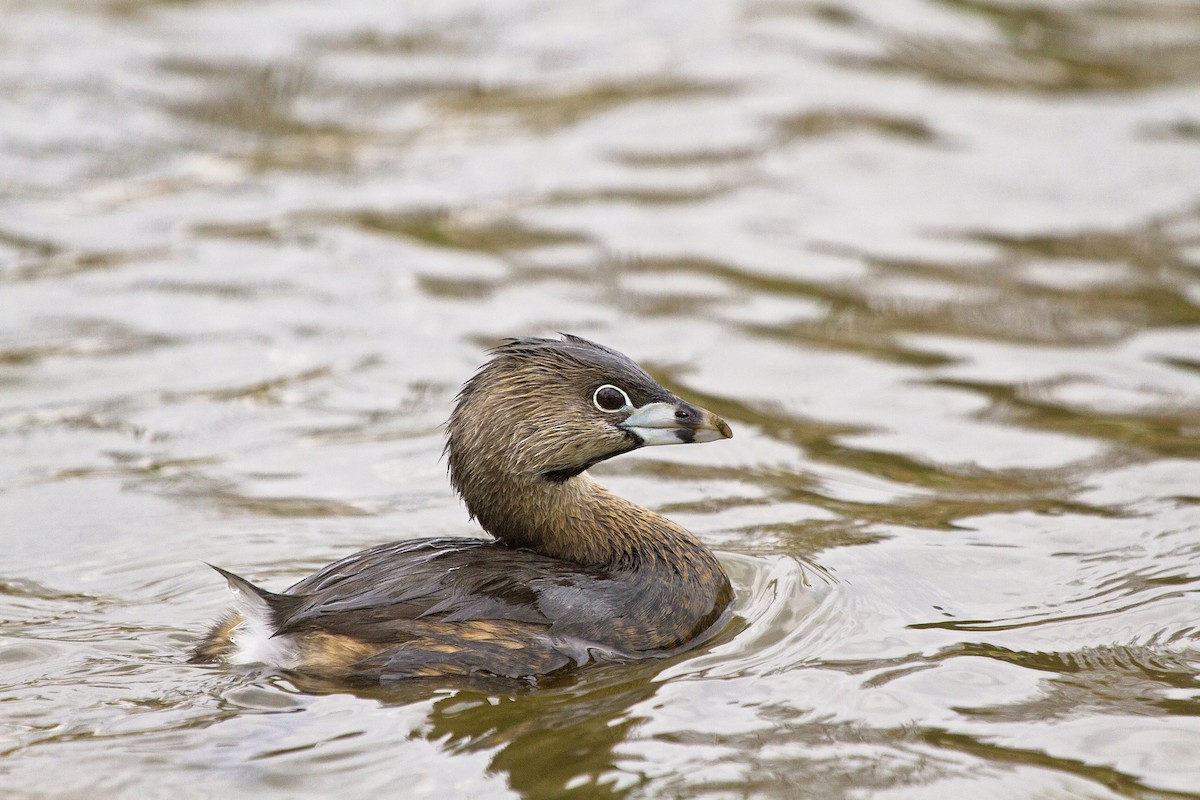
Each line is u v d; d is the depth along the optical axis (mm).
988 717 9289
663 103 23719
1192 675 9844
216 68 24719
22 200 20141
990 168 21469
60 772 8523
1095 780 8594
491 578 10070
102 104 23203
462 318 17156
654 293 17766
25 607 10797
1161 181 20969
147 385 15352
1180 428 14312
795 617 10664
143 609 10789
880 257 18828
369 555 10383
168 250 18938
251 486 13156
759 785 8508
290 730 8961
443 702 9297
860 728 9141
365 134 22906
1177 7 27688
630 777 8562
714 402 15055
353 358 16109
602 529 10727
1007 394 15266
